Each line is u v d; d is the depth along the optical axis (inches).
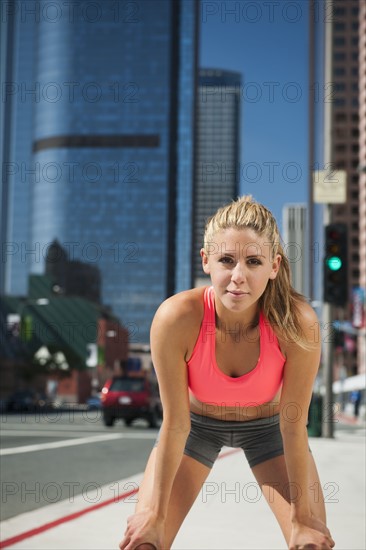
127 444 942.4
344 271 1055.6
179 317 160.6
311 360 164.4
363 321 4254.4
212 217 153.8
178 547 294.8
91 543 295.3
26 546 287.6
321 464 671.8
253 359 167.3
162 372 163.0
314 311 165.8
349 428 1702.8
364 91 7514.8
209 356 164.9
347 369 6678.2
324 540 156.8
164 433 162.4
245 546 296.7
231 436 186.7
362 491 477.1
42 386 5418.3
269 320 161.9
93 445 920.9
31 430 1305.4
